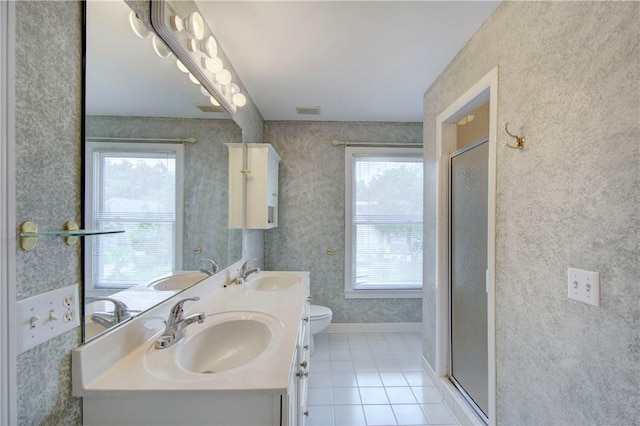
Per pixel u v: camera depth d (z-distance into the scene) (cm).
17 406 61
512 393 130
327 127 317
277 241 314
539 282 114
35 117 65
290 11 147
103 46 87
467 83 171
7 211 58
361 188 319
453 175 203
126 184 99
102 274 87
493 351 142
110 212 91
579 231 96
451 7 143
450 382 200
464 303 188
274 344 104
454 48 178
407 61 194
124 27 98
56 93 70
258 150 244
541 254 113
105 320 88
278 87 235
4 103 57
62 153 72
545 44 111
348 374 230
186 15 137
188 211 144
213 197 173
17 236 60
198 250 154
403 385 215
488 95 160
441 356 208
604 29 88
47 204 68
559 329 105
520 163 125
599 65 90
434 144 220
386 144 314
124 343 94
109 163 90
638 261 79
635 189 80
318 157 316
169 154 127
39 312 65
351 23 156
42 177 66
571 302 100
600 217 89
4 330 58
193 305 143
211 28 161
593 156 91
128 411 79
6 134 58
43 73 67
